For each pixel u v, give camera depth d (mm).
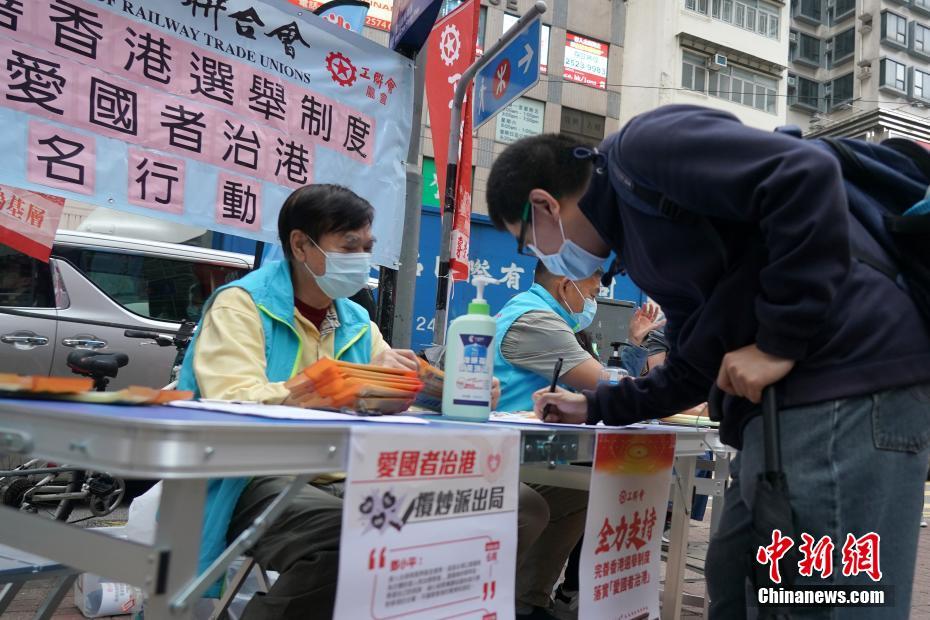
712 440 2133
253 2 3021
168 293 4871
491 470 1187
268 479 1564
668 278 1279
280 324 1781
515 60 3287
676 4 18766
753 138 1063
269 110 3088
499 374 2494
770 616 1077
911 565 1111
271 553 1433
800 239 1002
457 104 3387
